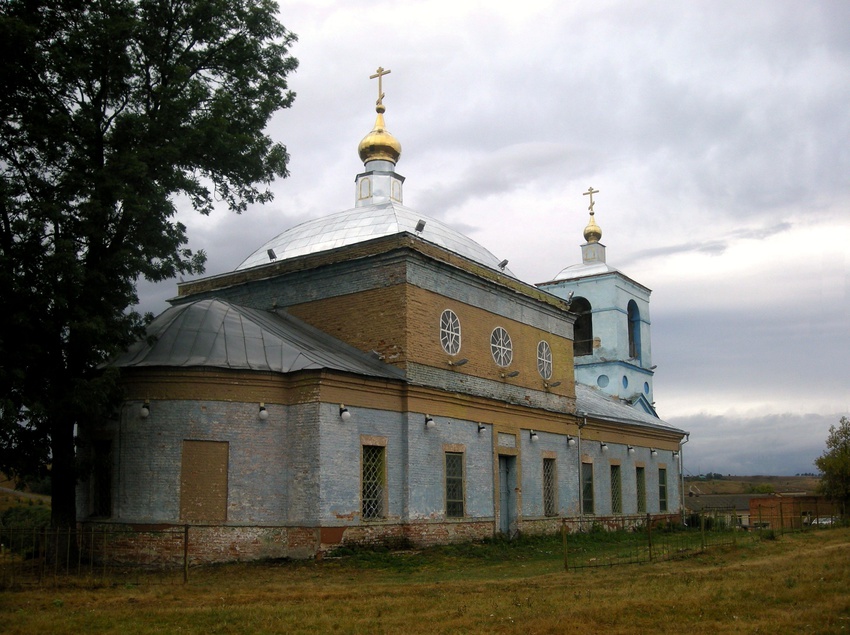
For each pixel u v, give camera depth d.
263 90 24.34
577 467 34.75
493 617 12.76
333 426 22.73
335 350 25.81
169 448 21.70
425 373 26.14
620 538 31.88
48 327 18.95
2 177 19.77
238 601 14.73
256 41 24.08
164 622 12.71
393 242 26.39
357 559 21.80
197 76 23.91
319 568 20.70
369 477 23.95
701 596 14.27
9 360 18.28
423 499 25.38
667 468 44.88
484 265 30.27
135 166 19.91
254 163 23.28
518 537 29.44
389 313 26.03
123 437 22.08
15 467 19.39
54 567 18.45
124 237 21.12
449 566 21.44
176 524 21.31
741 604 13.55
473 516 27.59
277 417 22.70
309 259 28.03
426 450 25.81
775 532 30.25
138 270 20.39
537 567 21.02
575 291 53.03
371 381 24.05
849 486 45.66
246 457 22.14
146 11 22.38
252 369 22.42
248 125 23.94
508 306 31.36
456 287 28.34
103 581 17.16
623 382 50.75
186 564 17.34
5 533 17.64
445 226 34.00
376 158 36.50
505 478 30.36
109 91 21.55
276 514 22.28
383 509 24.17
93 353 20.22
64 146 20.39
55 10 20.84
